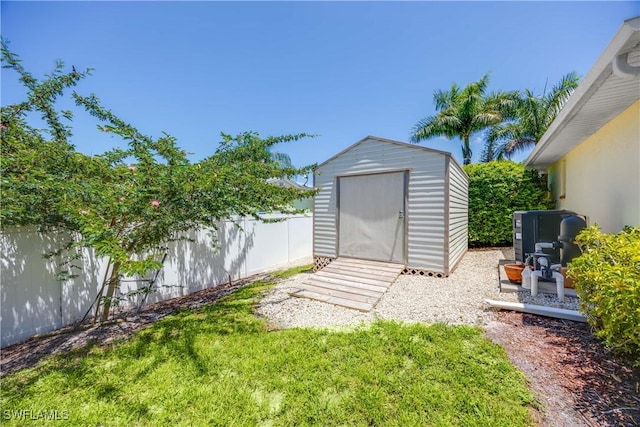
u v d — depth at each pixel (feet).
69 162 10.87
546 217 16.79
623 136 13.05
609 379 7.05
